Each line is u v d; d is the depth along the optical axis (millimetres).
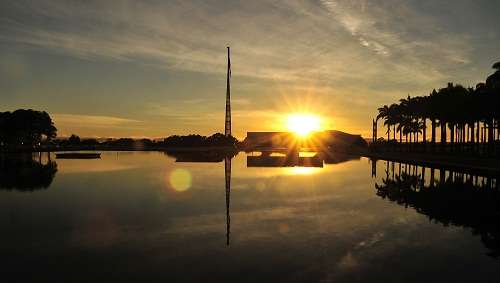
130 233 13445
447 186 26141
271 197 21500
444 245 12031
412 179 30547
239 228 14188
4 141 97562
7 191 24031
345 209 17953
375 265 10148
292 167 44344
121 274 9422
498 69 45688
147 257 10742
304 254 11055
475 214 16734
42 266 10023
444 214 16797
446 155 57406
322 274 9469
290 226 14516
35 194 22703
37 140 111438
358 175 34344
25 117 98125
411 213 16984
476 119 54031
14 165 45969
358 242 12344
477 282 8984
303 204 19281
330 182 28844
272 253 11141
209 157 64000
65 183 28156
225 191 23922
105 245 11953
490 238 12859
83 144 123125
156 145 124000
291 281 9016
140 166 45062
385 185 26938
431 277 9297
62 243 12180
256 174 35250
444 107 58250
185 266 9992
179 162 52656
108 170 39438
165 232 13594
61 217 16141
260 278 9180
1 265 10102
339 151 93250
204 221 15375
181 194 22625
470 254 11102
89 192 23500
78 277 9234
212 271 9633
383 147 95875
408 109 78000
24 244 12078
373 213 17000
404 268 9922
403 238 12859
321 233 13469
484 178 30812
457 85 59781
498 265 10141
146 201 20172
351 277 9289
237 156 68875
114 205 19016
